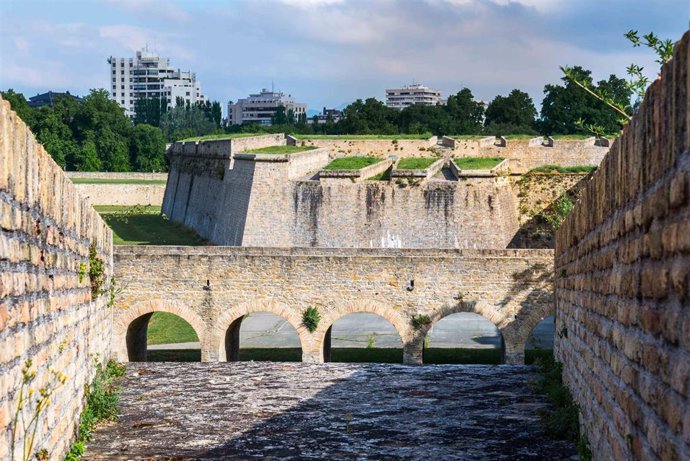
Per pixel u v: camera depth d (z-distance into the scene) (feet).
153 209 412.57
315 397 108.88
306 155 266.57
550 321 228.22
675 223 38.32
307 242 242.78
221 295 162.71
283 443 84.12
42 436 59.57
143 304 162.61
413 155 301.22
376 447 82.69
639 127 47.55
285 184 246.68
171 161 395.55
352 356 178.70
